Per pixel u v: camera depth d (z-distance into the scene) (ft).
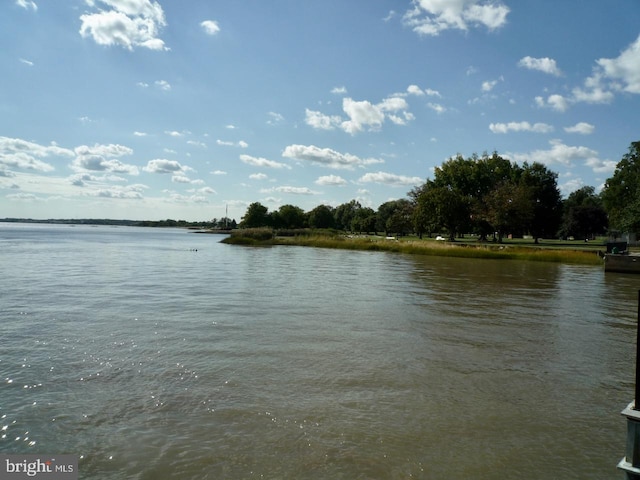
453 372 23.98
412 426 17.22
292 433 16.33
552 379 23.27
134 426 16.63
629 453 11.04
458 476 13.85
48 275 68.39
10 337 29.17
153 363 24.11
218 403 18.86
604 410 19.33
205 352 26.43
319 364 24.63
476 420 17.95
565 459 15.07
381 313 40.78
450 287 62.85
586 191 408.87
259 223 433.48
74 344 27.68
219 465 14.08
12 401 18.67
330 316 38.65
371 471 13.96
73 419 17.11
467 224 241.55
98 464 14.07
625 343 31.55
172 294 49.80
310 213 524.52
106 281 61.52
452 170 265.54
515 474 14.06
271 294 51.60
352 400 19.65
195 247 184.75
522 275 85.87
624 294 59.98
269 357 25.75
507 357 27.22
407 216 336.08
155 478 13.33
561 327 36.78
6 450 14.80
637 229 159.63
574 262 125.80
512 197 218.59
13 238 254.88
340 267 96.02
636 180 189.78
